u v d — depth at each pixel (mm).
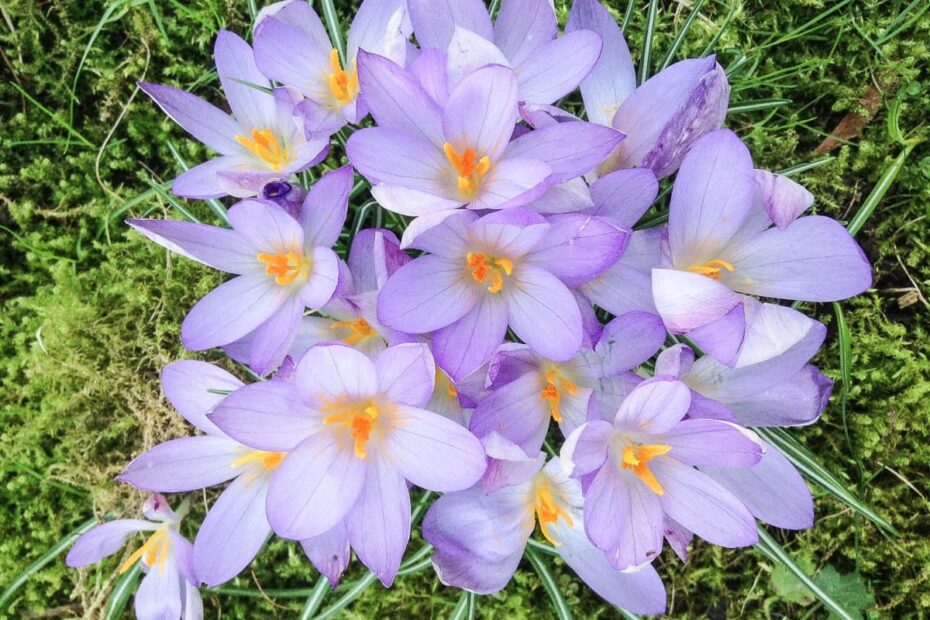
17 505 365
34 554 360
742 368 262
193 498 352
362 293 261
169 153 379
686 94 262
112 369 347
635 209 256
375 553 252
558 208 250
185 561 302
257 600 361
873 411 352
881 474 357
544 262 253
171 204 363
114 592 331
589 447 239
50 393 355
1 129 376
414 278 246
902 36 365
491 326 253
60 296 359
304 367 241
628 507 251
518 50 275
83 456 349
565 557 280
